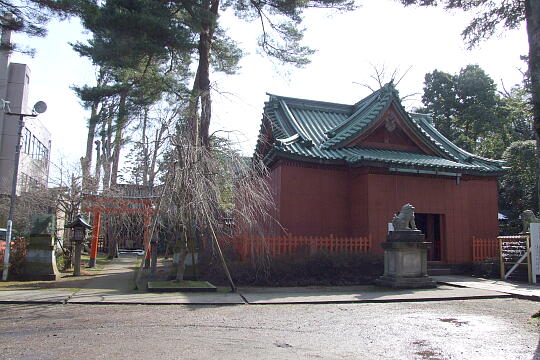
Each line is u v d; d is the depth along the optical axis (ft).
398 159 59.77
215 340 22.70
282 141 59.57
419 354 20.39
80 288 44.11
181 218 42.27
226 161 46.21
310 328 26.07
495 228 67.26
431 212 62.13
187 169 41.57
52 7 38.11
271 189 63.87
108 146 82.02
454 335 24.35
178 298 37.50
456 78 156.25
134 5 49.06
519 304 36.17
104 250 136.05
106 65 55.06
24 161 117.70
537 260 50.47
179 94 57.52
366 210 58.44
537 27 29.37
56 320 27.78
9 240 50.83
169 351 20.36
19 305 33.76
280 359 19.31
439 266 62.13
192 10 52.01
